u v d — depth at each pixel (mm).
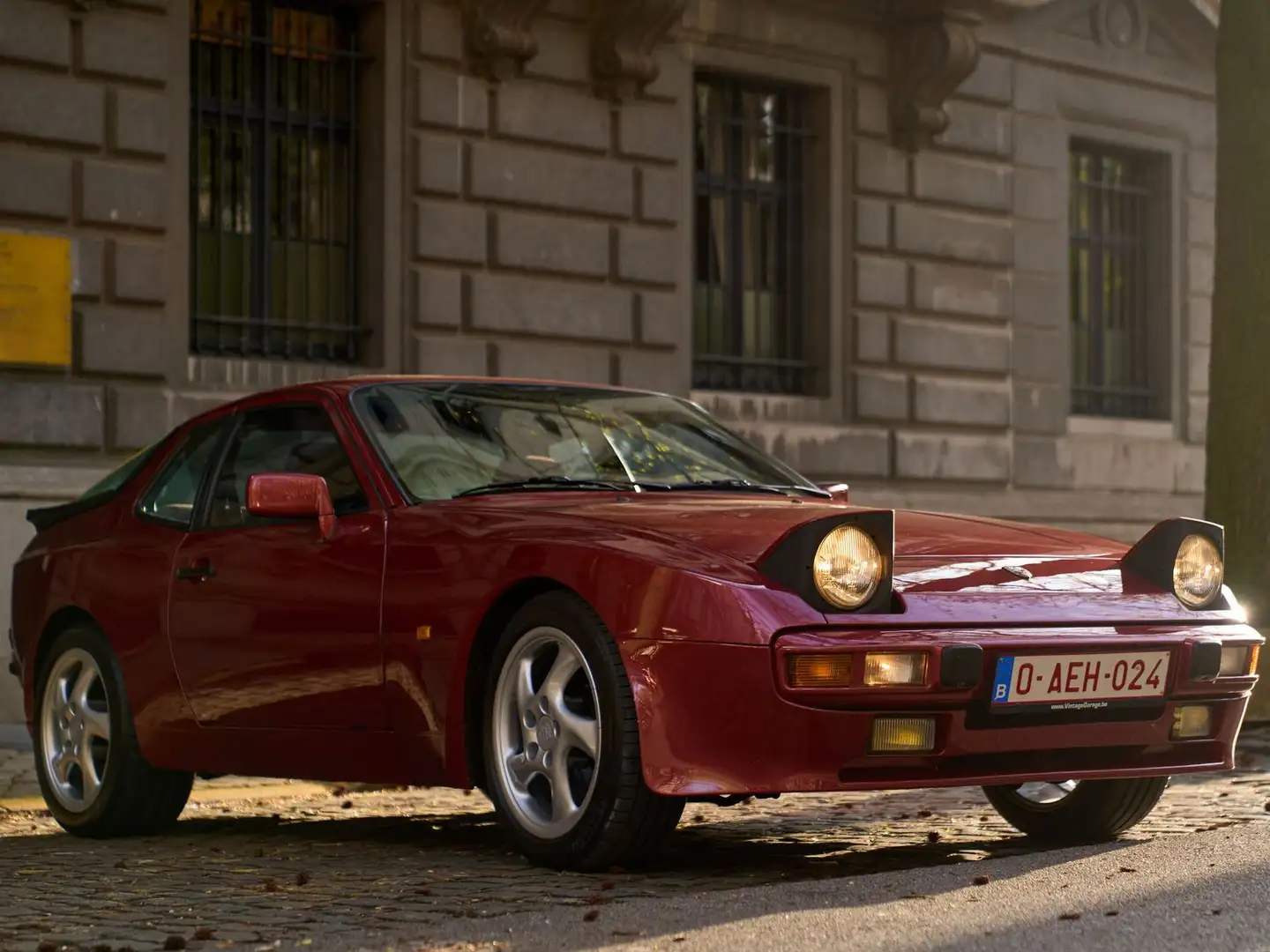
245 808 8422
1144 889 5191
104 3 13672
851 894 5172
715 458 7059
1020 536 6328
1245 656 6203
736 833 7078
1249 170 12320
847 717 5375
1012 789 6953
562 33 16312
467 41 15680
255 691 6664
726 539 5551
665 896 5254
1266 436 12258
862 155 18625
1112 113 20969
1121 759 6078
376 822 7742
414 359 15359
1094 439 20797
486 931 4727
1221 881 5297
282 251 15047
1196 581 6172
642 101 16828
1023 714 5684
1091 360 21297
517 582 5797
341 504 6539
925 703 5477
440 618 6000
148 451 7680
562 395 7133
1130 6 21062
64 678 7574
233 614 6730
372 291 15305
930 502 18984
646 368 16828
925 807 7926
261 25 14938
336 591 6359
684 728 5379
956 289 19359
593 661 5570
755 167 18219
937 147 19203
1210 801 7820
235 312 14750
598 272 16484
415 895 5430
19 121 13258
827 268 18406
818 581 5414
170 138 14031
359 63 15422
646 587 5473
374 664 6223
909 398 18906
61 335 13391
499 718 5887
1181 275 21859
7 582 13016
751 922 4730
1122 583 6098
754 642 5301
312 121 15188
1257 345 12289
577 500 6273
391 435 6633
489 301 15773
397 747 6195
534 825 5809
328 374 14898
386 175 15273
